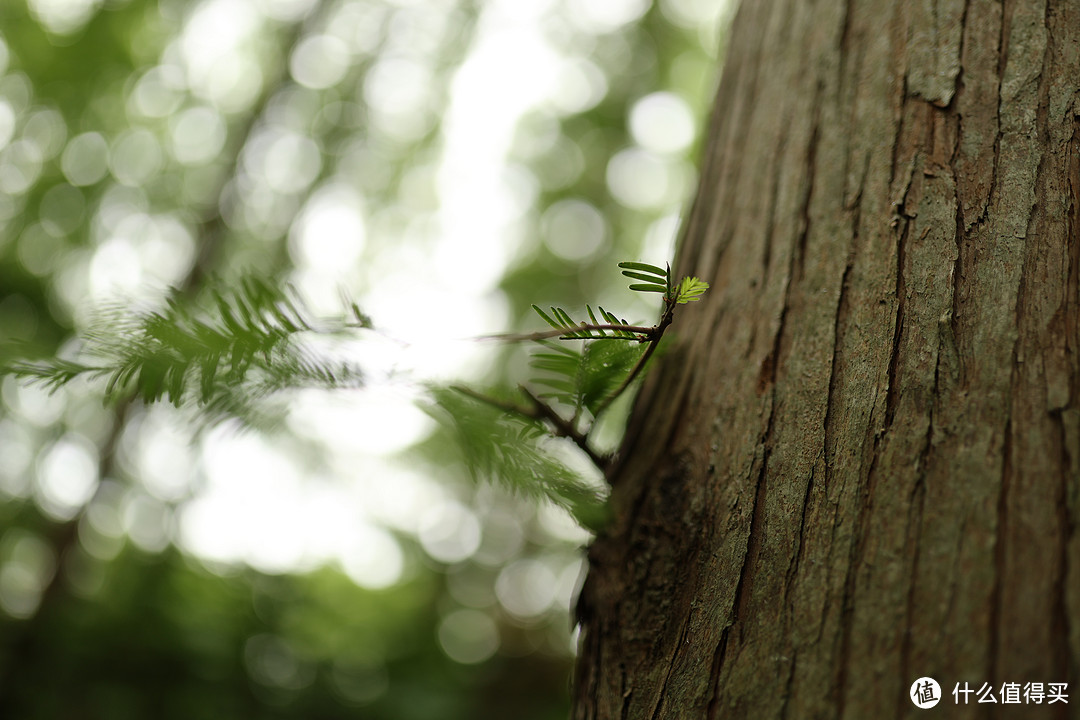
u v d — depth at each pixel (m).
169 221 2.51
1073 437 0.50
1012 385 0.52
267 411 0.52
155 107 2.55
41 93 2.27
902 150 0.57
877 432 0.53
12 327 1.78
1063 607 0.49
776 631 0.52
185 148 2.63
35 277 1.96
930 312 0.54
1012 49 0.56
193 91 2.61
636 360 0.57
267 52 2.71
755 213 0.62
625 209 3.63
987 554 0.50
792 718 0.51
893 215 0.56
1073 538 0.49
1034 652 0.48
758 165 0.63
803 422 0.55
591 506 0.55
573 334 0.53
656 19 3.22
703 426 0.58
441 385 0.53
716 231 0.64
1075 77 0.55
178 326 0.50
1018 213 0.54
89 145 2.38
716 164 0.66
